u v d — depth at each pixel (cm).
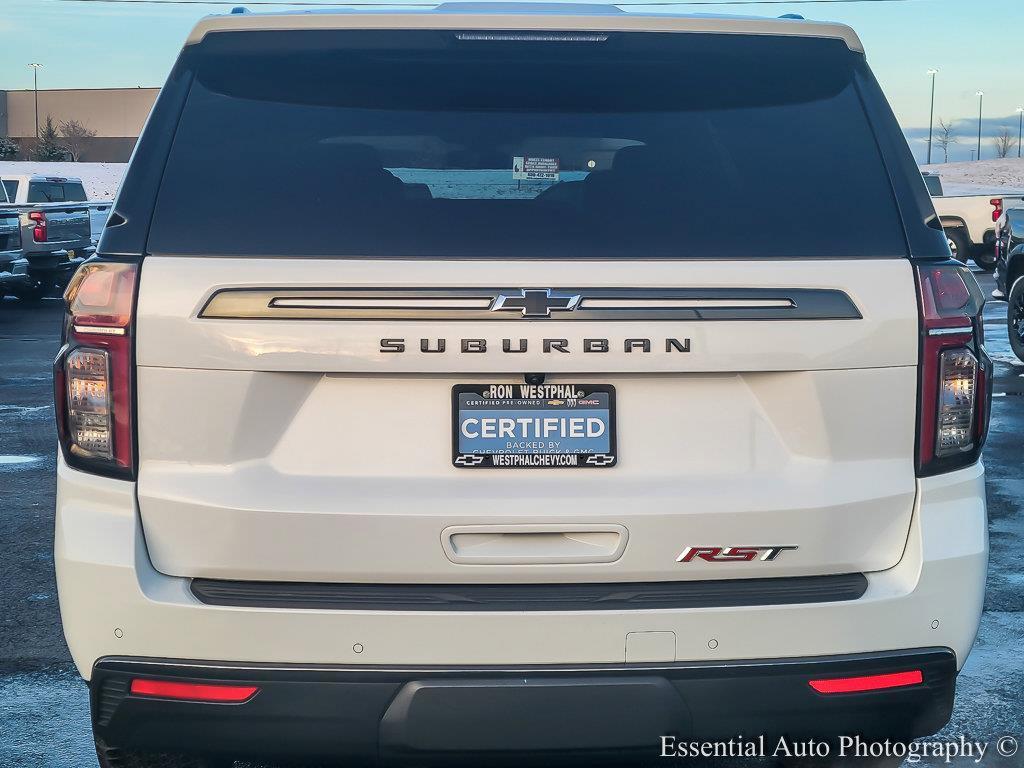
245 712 269
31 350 1417
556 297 268
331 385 272
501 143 291
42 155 8925
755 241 277
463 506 270
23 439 891
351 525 268
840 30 306
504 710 268
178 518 270
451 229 273
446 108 297
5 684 444
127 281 269
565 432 274
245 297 267
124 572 268
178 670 268
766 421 278
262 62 297
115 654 271
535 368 269
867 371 276
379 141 290
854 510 277
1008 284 1248
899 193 287
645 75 302
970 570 282
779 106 299
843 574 281
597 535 273
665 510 272
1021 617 509
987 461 803
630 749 275
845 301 275
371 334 267
